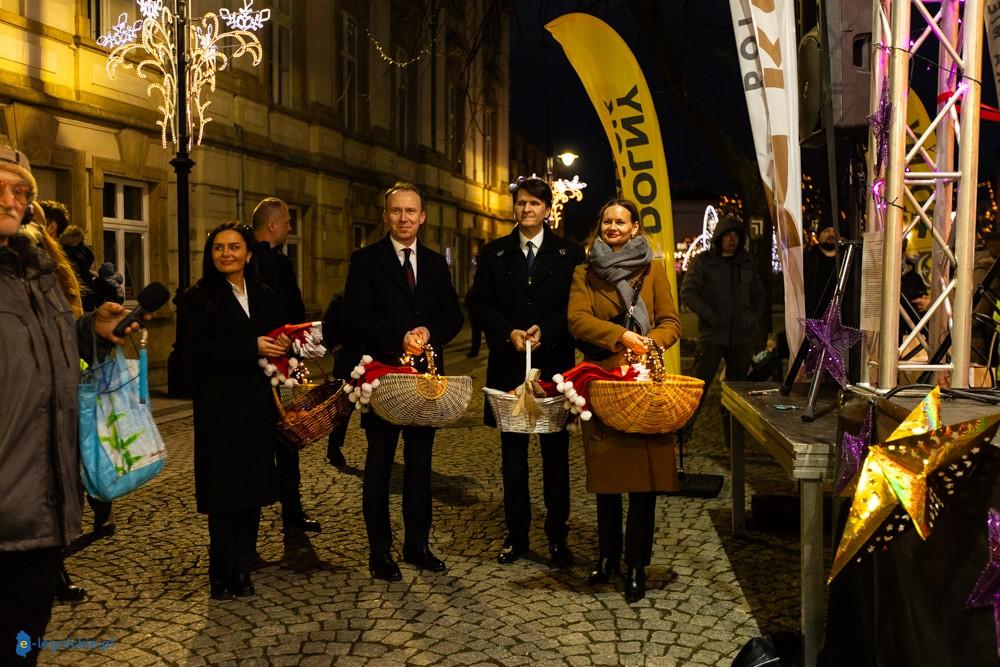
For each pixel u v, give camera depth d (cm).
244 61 1377
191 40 1161
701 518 487
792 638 305
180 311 365
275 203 477
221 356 351
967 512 172
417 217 410
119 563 410
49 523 218
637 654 307
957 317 276
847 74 348
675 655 307
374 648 313
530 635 324
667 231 564
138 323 236
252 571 401
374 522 390
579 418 372
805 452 280
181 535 454
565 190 2144
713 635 324
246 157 1384
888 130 276
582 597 365
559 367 421
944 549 181
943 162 327
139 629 331
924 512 168
